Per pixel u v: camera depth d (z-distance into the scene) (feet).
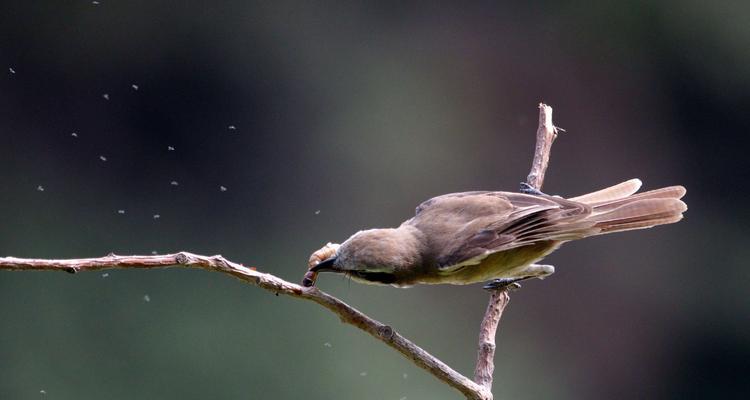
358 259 22.24
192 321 53.42
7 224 61.21
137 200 64.18
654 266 68.59
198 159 66.08
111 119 65.82
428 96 69.46
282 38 68.49
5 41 65.67
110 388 51.60
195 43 67.41
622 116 72.90
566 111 71.87
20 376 50.83
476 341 56.75
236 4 67.62
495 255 23.22
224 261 18.42
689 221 71.46
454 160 68.44
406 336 55.62
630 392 66.59
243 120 67.21
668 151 72.90
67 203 63.00
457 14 70.95
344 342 53.11
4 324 51.96
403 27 70.64
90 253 61.31
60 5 66.23
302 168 66.69
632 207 23.49
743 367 67.41
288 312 53.72
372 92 68.85
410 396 52.16
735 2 72.13
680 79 73.10
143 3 66.85
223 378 52.39
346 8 69.15
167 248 62.80
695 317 68.95
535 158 25.41
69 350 52.01
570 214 23.25
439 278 23.12
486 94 70.38
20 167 63.62
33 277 53.83
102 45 66.64
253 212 65.05
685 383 67.82
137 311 53.31
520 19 71.77
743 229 71.51
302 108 67.97
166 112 66.49
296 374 52.60
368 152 67.41
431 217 23.75
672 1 72.18
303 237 64.75
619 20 72.13
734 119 73.36
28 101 65.36
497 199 23.86
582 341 66.64
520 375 64.59
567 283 67.21
